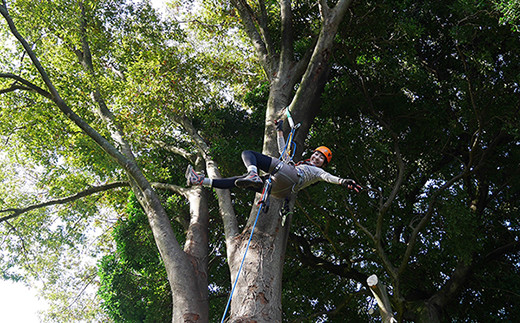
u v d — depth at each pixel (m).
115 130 12.95
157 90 13.00
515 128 11.16
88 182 14.34
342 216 13.20
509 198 13.26
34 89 10.80
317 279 14.21
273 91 10.33
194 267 10.10
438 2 12.63
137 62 13.08
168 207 13.05
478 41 12.08
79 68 13.89
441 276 13.45
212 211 14.29
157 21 14.45
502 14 10.40
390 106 12.43
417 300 12.37
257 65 17.16
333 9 10.02
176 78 13.20
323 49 9.76
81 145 11.37
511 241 13.04
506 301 12.54
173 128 15.55
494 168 12.80
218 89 16.55
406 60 12.18
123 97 12.79
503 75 11.57
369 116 12.88
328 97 12.12
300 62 10.77
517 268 12.77
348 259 12.92
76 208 15.13
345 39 11.91
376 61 11.99
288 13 11.58
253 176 5.62
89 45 15.12
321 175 5.99
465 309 13.10
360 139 12.61
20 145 14.12
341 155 12.33
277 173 5.94
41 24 13.29
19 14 12.84
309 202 12.73
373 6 11.42
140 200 10.89
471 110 11.65
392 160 13.07
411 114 12.41
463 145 13.16
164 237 10.09
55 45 14.88
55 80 12.19
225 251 14.55
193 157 13.98
